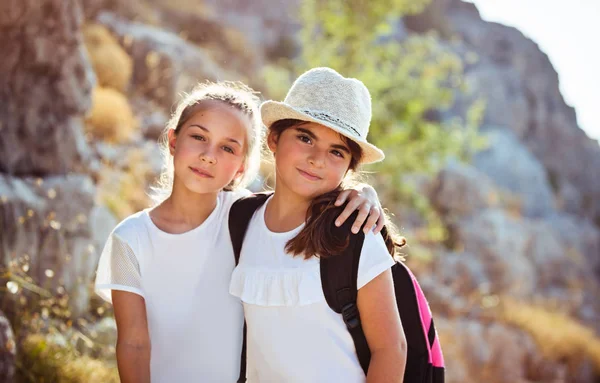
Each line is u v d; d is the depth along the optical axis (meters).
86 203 5.23
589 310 17.16
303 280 2.04
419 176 16.52
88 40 11.41
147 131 10.26
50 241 4.77
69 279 4.84
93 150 8.12
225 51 17.41
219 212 2.36
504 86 29.00
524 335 12.09
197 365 2.29
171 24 17.20
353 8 12.46
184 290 2.27
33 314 4.16
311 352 2.05
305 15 12.97
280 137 2.19
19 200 4.63
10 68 5.25
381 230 2.21
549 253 18.17
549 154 29.89
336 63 12.47
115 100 9.69
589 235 22.81
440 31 30.05
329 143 2.14
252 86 15.22
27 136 5.32
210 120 2.24
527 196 22.67
